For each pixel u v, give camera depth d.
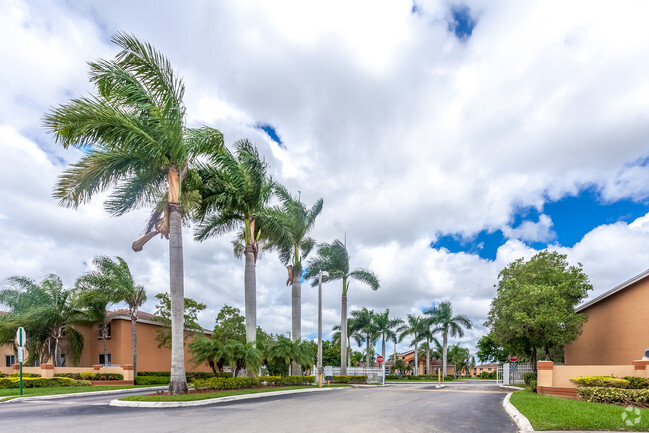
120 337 35.97
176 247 18.16
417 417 11.40
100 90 16.84
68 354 35.41
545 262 27.22
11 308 34.72
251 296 23.61
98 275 31.70
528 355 29.70
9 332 32.50
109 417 11.42
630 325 23.67
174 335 17.56
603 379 15.83
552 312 24.75
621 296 24.66
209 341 21.03
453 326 59.62
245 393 18.16
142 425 9.92
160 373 35.41
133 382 30.80
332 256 36.59
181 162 18.52
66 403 16.25
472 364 118.88
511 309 26.19
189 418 11.12
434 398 17.83
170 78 17.58
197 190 21.58
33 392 20.95
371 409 13.30
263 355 23.75
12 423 10.45
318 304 28.70
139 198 20.08
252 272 23.89
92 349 37.22
